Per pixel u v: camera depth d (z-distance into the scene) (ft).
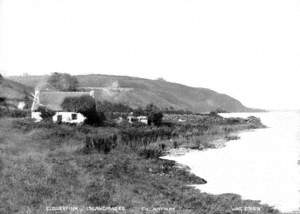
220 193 86.07
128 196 73.56
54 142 140.67
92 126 185.88
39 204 62.03
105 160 112.68
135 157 128.16
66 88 362.12
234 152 157.38
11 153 106.32
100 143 134.31
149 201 71.92
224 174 109.50
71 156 116.06
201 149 165.99
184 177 103.09
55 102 201.87
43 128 159.84
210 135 214.28
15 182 71.20
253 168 118.93
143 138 160.56
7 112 209.87
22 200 62.54
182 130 209.67
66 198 66.49
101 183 79.87
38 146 130.21
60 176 81.76
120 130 170.50
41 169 85.10
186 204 73.00
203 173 110.93
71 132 157.17
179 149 161.79
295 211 69.67
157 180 95.96
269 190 88.69
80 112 192.34
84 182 79.87
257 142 196.85
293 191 87.25
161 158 137.59
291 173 109.60
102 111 222.48
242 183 96.58
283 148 168.55
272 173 110.83
